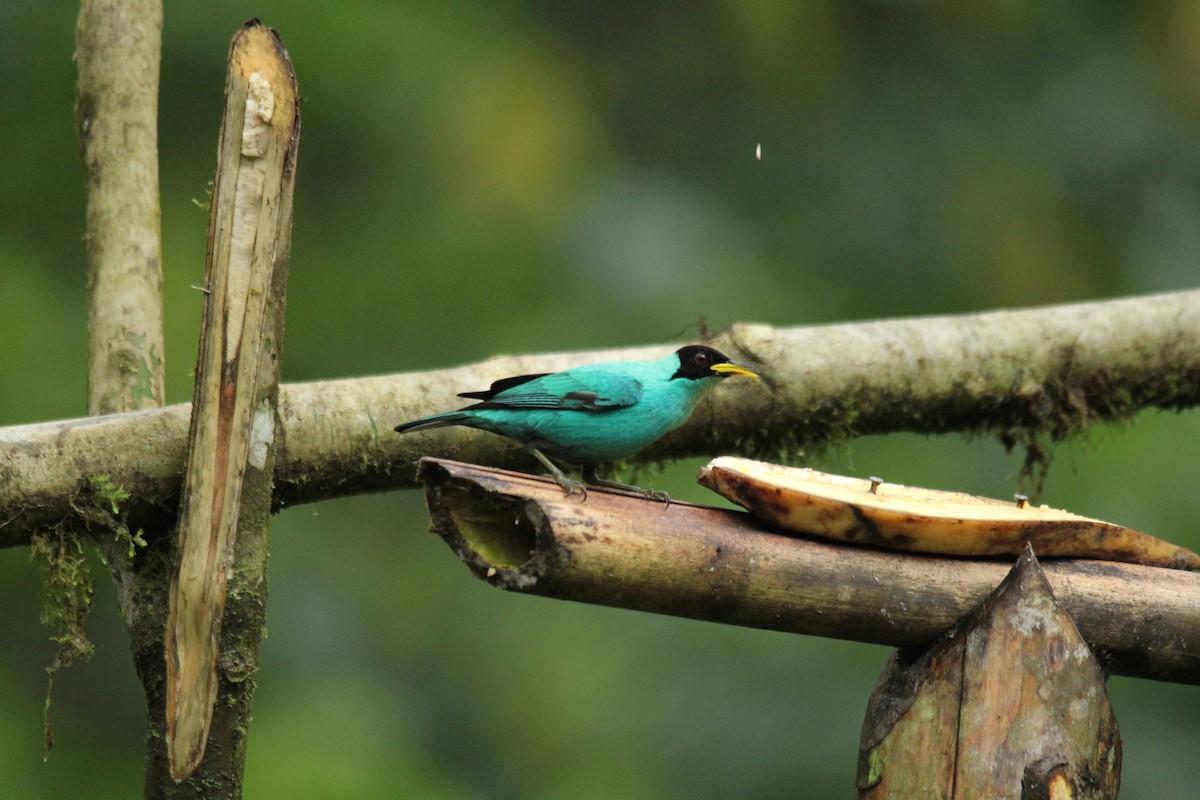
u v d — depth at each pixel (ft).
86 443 23.45
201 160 50.88
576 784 41.98
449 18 55.52
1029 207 55.93
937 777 19.29
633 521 18.86
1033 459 34.09
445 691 47.01
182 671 20.34
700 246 53.42
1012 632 19.21
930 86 58.13
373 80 52.54
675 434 30.50
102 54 28.63
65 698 46.09
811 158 56.80
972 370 32.30
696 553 19.08
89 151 28.60
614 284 51.98
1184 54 58.90
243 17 51.13
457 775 44.73
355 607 48.08
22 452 23.15
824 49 57.72
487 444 28.19
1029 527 20.22
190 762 20.18
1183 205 56.90
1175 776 41.37
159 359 27.73
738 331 30.73
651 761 41.75
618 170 55.62
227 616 21.25
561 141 54.44
